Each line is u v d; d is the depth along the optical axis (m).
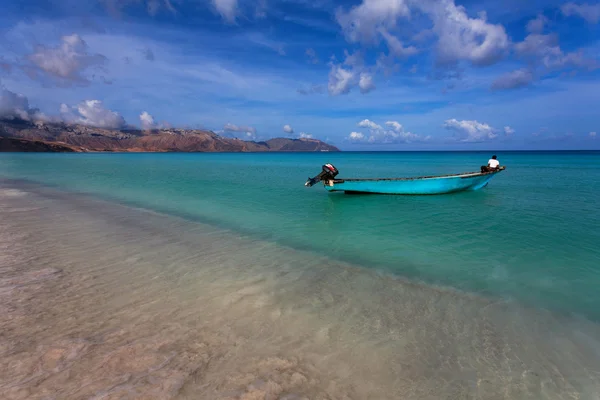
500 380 3.80
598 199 16.92
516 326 4.96
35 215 12.09
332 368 3.89
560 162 60.34
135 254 7.84
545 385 3.73
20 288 5.82
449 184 17.98
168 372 3.68
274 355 4.09
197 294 5.75
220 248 8.50
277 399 3.35
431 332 4.74
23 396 3.26
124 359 3.89
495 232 10.45
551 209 14.32
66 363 3.79
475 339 4.60
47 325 4.62
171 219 11.87
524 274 7.01
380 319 5.07
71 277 6.36
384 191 17.48
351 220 12.12
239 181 26.20
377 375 3.81
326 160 79.50
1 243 8.48
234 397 3.35
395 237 9.85
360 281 6.52
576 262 7.73
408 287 6.29
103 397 3.27
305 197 17.50
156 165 53.19
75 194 18.02
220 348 4.18
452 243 9.24
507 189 20.92
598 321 5.14
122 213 12.80
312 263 7.52
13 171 36.44
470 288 6.29
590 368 4.04
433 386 3.67
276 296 5.75
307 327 4.78
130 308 5.19
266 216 12.74
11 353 3.95
